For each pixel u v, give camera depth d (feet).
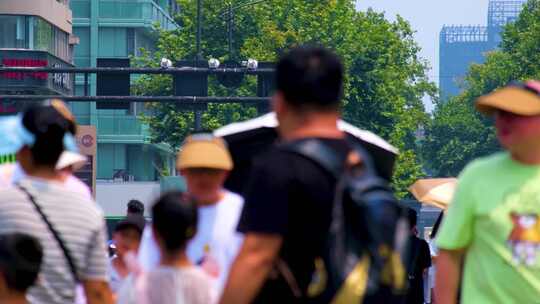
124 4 458.50
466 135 654.94
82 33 458.50
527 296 37.27
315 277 29.09
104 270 39.22
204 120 388.37
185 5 410.93
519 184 37.35
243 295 28.94
